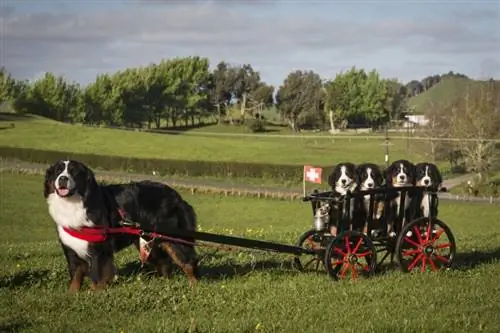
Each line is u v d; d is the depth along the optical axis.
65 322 7.41
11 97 119.19
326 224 10.38
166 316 7.72
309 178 40.00
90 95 123.62
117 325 7.33
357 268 10.31
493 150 63.09
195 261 9.94
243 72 145.25
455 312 7.92
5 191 51.12
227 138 104.44
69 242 9.00
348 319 7.64
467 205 48.06
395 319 7.56
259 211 46.06
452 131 69.25
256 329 7.18
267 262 11.69
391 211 10.77
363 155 81.81
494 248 13.93
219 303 8.36
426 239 10.68
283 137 109.69
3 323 7.34
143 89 129.25
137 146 86.06
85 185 8.95
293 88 135.62
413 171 11.59
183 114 138.50
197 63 138.12
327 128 139.12
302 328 7.23
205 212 45.56
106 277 9.16
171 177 63.56
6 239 32.97
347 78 138.00
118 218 9.34
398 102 145.38
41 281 9.88
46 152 71.31
